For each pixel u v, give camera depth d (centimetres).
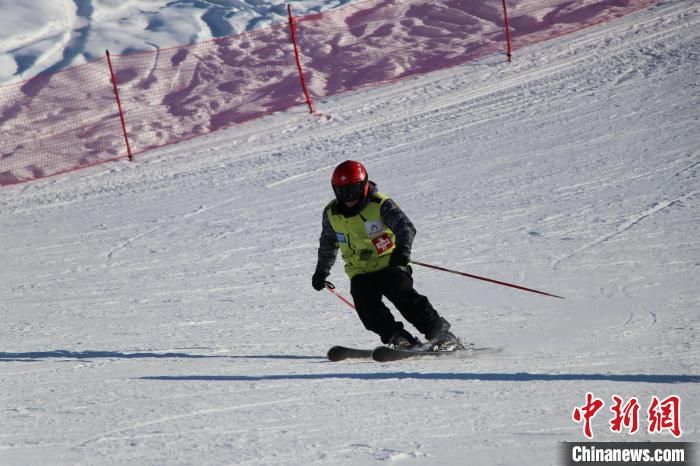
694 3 6494
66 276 3138
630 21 6344
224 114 5888
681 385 1243
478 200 3575
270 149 5122
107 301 2625
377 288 1675
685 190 3341
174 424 1103
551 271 2498
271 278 2780
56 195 4791
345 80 6175
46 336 2106
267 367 1548
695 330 1731
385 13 7062
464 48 6378
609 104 4844
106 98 6309
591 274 2420
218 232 3631
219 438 1023
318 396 1249
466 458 908
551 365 1458
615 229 2938
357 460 912
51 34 7488
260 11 7725
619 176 3647
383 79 6100
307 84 6184
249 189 4372
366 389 1293
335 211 1658
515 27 6588
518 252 2769
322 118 5559
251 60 6644
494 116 5028
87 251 3550
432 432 1020
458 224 3238
